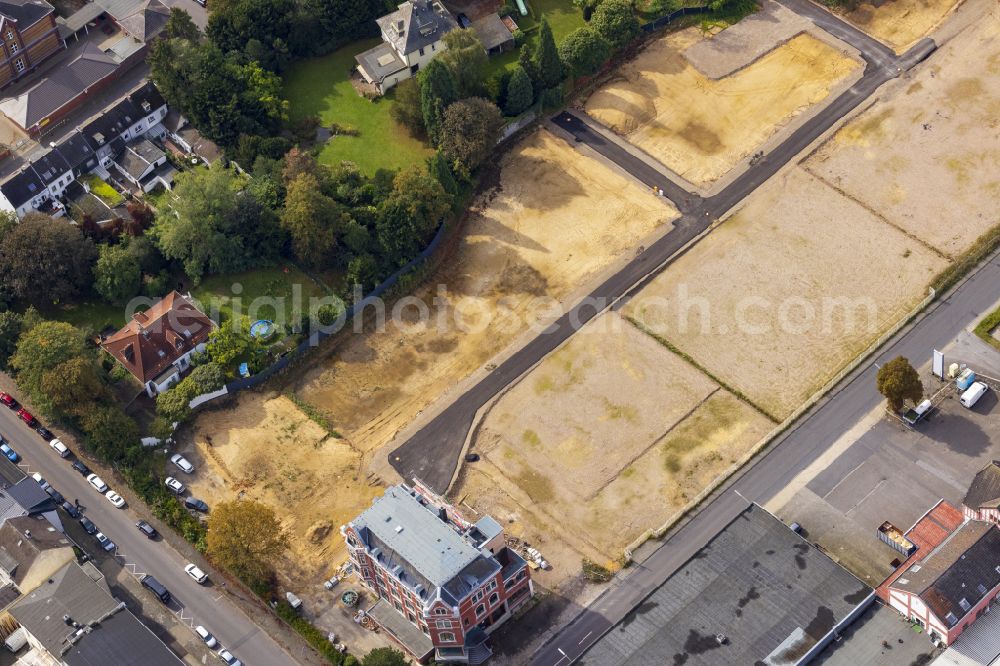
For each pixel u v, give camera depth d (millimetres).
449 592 168250
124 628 177250
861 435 198500
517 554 179250
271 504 198375
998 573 170375
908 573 172625
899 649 168000
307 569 189750
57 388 199500
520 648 177500
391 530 175375
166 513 195625
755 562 177250
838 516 188500
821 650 169000
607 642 171250
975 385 199875
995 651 166500
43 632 176875
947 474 191750
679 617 172250
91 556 192375
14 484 197000
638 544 188375
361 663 176750
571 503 195125
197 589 188125
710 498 193000
